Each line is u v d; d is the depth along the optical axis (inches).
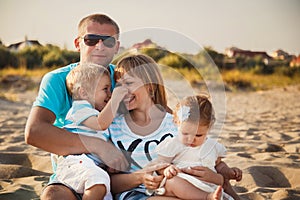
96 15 116.0
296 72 485.1
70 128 107.3
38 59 471.8
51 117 107.3
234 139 200.1
